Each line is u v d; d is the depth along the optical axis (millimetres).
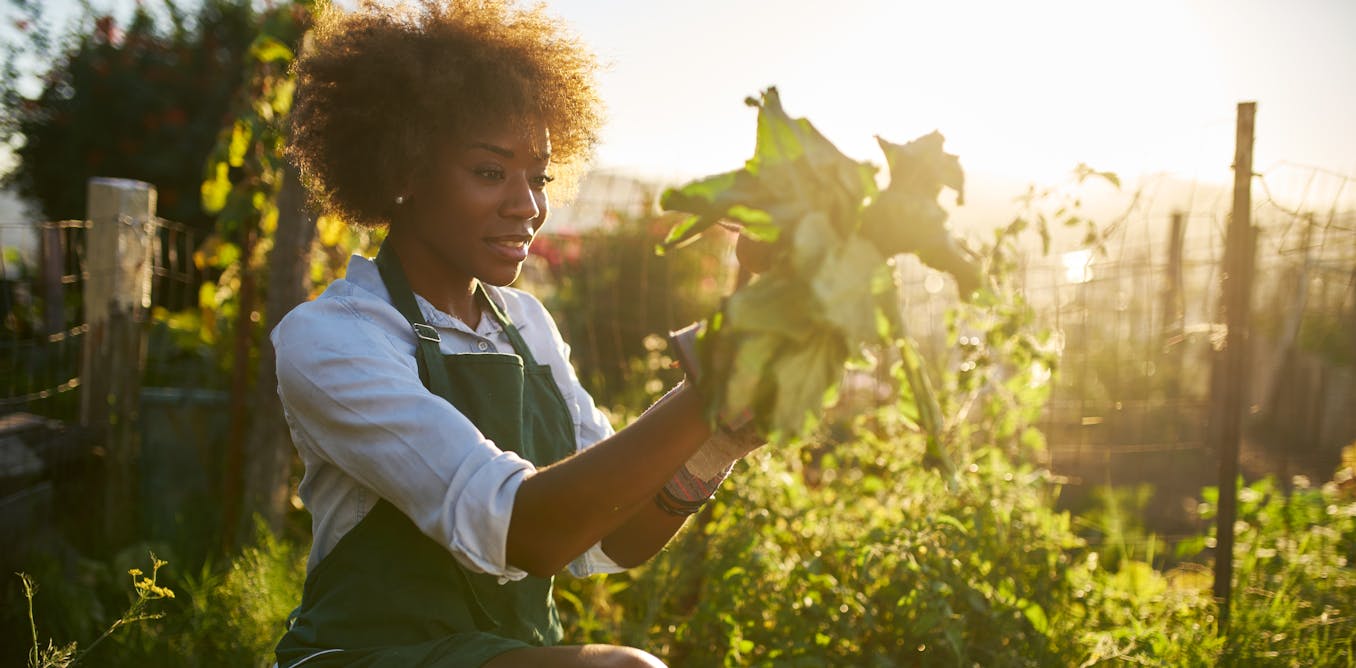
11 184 8500
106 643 2848
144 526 3832
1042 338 3105
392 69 1491
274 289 3553
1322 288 5680
